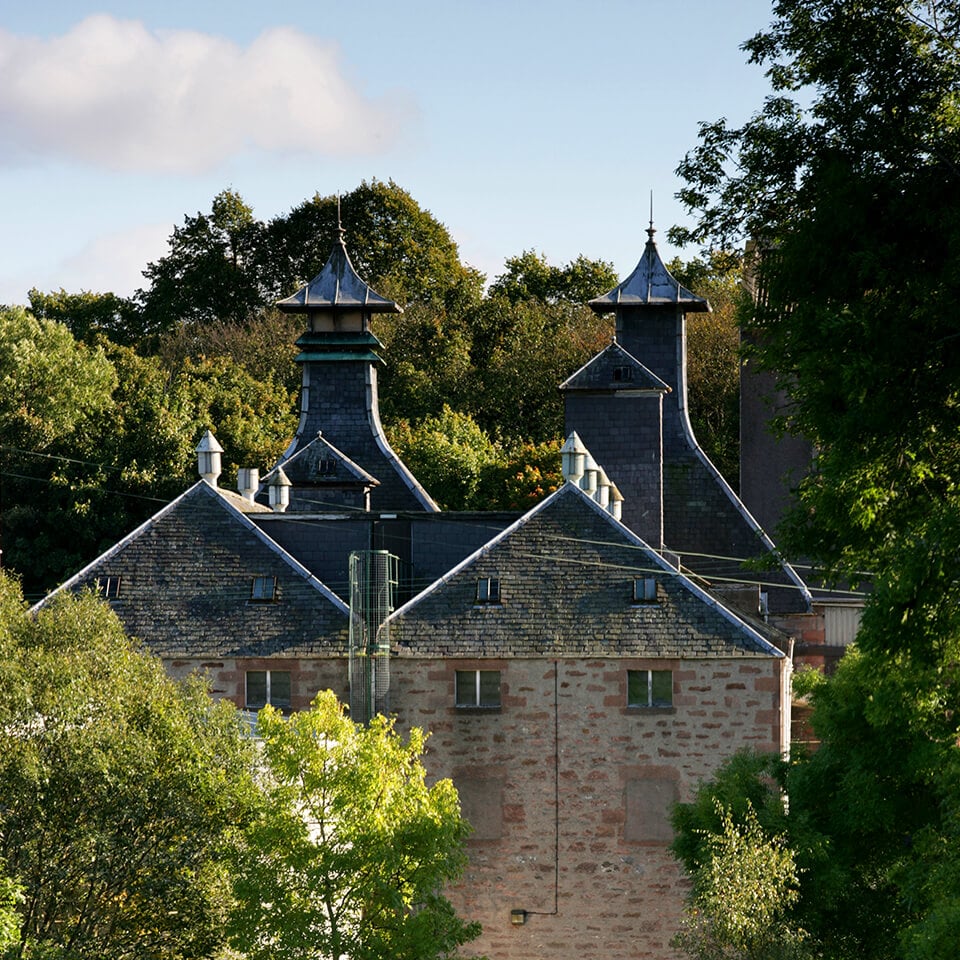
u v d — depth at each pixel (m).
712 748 51.12
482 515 58.62
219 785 37.84
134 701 38.69
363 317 72.31
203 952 37.25
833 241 30.61
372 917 39.62
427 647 52.09
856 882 41.53
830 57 31.72
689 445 68.75
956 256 29.38
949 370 30.27
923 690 33.00
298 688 52.09
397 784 40.53
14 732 36.19
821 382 31.23
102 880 35.78
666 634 51.81
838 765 41.41
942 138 31.12
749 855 39.69
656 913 50.78
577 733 51.53
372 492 70.81
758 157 32.88
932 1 32.00
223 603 53.50
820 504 32.81
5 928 31.17
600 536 54.12
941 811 37.44
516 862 51.31
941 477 32.97
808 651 63.66
